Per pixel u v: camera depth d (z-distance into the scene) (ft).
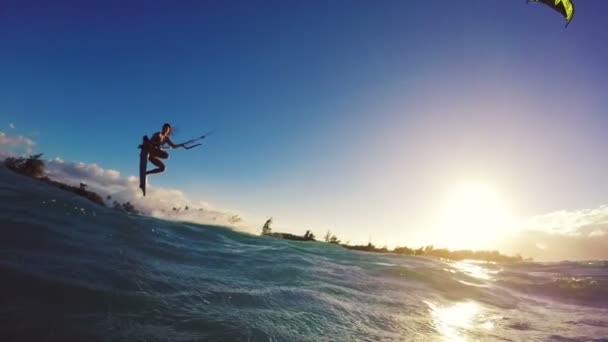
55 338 9.43
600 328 19.81
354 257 44.16
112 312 11.68
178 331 11.16
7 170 34.35
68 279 13.51
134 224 29.14
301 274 24.71
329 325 14.49
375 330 14.93
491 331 17.31
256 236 52.90
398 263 40.60
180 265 20.74
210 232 43.06
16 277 12.64
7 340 8.90
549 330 18.54
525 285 33.58
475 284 30.25
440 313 19.62
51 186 33.32
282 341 11.75
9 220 19.48
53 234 19.33
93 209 28.78
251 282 19.75
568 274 42.39
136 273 16.40
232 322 12.53
